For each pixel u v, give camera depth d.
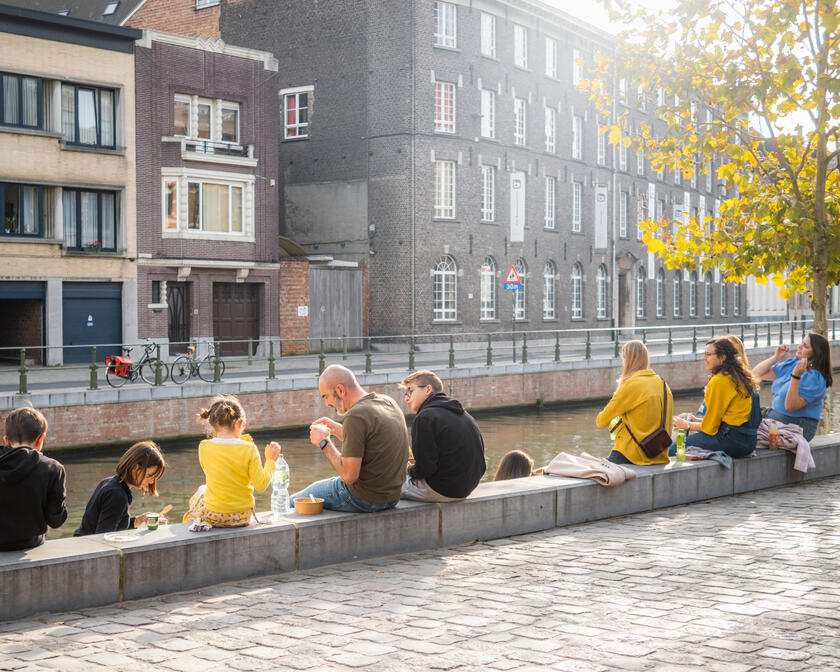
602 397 30.23
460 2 36.47
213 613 5.47
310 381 22.56
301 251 35.81
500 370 27.02
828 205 13.57
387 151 35.41
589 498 8.27
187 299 29.98
